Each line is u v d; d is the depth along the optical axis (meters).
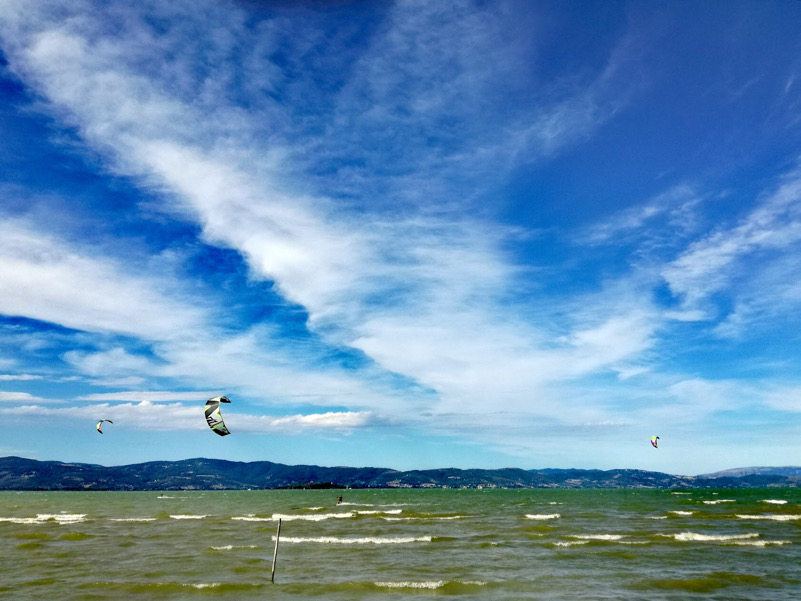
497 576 23.00
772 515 58.69
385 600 18.73
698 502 100.88
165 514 69.50
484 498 148.75
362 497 166.38
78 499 145.25
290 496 187.75
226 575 23.41
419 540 36.50
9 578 22.81
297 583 21.50
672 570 24.28
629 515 61.88
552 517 59.53
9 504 106.88
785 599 18.66
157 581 22.00
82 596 19.31
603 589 20.33
